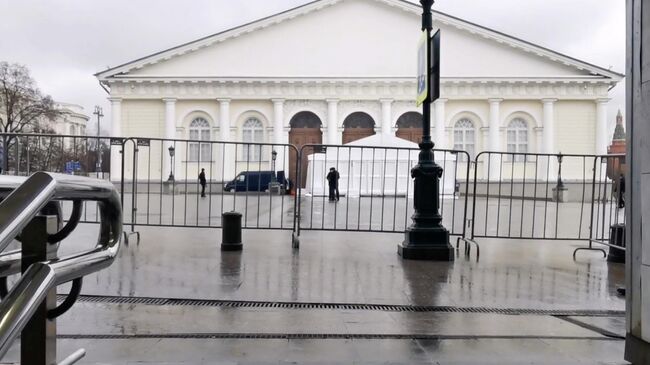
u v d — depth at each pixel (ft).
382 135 82.17
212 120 127.75
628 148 10.25
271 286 16.43
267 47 127.75
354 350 10.79
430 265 20.72
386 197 77.41
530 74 125.80
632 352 10.08
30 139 26.50
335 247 24.99
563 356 10.60
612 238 22.84
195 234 28.81
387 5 127.13
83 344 10.76
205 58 127.75
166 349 10.56
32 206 4.57
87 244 23.32
